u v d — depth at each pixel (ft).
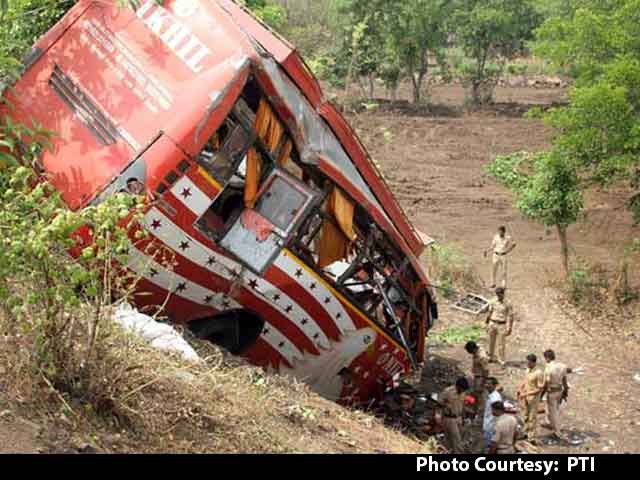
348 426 27.71
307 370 33.01
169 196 26.91
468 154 101.55
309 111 29.43
